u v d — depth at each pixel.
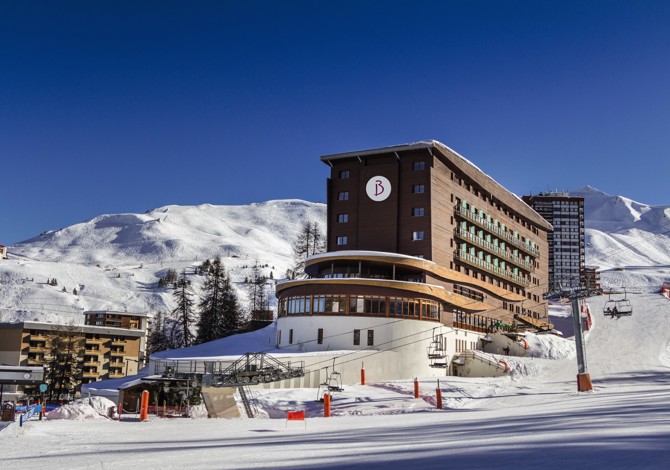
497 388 58.78
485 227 97.06
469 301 86.12
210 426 32.09
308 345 70.38
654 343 89.94
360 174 86.88
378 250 83.50
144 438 25.25
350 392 54.38
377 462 14.56
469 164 93.38
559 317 131.88
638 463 12.30
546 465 12.68
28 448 21.23
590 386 53.41
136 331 131.50
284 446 19.81
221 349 76.31
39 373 51.81
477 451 15.73
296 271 137.12
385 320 70.56
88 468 15.44
